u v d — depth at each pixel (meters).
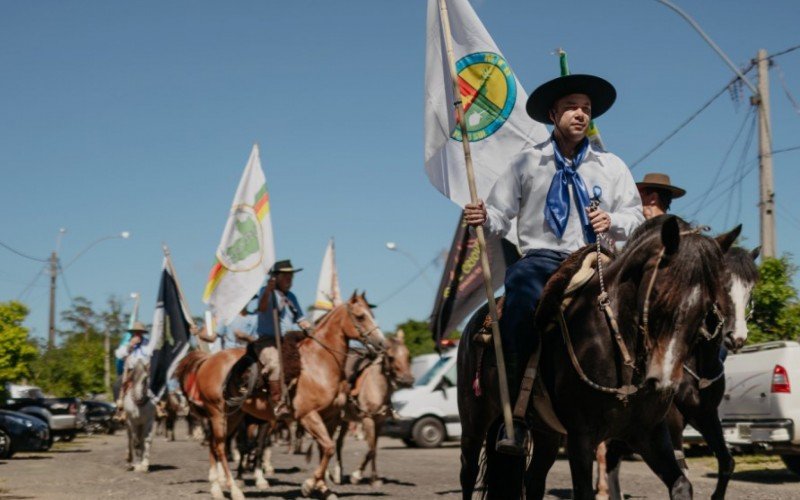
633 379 4.81
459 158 6.83
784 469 14.29
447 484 13.74
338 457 14.38
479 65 6.91
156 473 16.59
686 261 4.46
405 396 24.27
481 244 5.65
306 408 11.42
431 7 6.84
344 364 11.59
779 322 15.13
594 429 5.05
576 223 5.73
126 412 17.23
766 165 16.11
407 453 22.05
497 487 6.21
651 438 5.10
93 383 44.88
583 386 5.02
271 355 11.40
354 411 13.98
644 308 4.58
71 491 12.86
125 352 20.02
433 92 6.82
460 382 6.48
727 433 12.48
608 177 5.88
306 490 11.52
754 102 16.25
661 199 8.81
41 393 31.55
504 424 5.76
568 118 5.77
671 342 4.43
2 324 23.88
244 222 12.47
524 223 5.88
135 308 23.42
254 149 12.71
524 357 5.45
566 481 13.69
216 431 11.88
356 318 11.48
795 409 11.66
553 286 5.22
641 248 4.79
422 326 51.50
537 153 5.87
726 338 7.54
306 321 11.78
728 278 6.92
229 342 14.92
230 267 12.44
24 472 16.91
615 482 7.93
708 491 11.10
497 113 6.91
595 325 4.98
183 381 12.83
